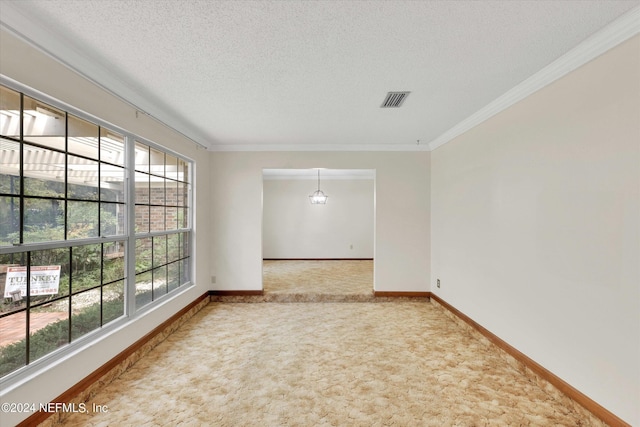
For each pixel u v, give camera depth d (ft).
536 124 7.38
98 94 7.02
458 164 11.43
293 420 6.06
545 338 7.09
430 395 6.91
